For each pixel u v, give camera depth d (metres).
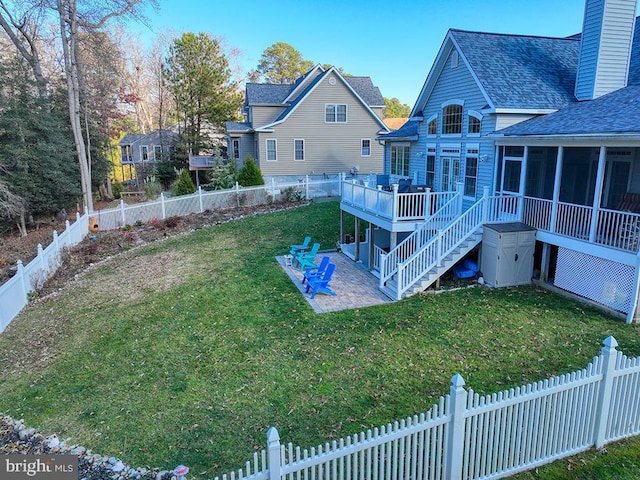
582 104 12.68
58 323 10.92
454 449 4.76
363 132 31.91
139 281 13.90
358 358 8.38
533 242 12.04
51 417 6.96
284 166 30.84
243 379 7.84
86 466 5.76
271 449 4.05
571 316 9.88
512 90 13.45
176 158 39.22
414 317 10.18
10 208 20.44
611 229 10.16
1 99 20.88
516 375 7.51
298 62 61.72
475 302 10.93
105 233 20.09
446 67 16.05
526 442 5.22
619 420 5.70
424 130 18.12
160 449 6.09
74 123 23.48
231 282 13.22
